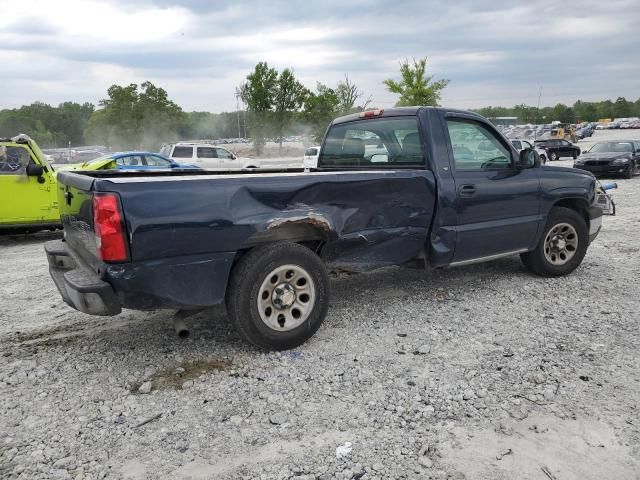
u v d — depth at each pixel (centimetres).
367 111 542
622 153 1992
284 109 4422
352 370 373
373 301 523
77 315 507
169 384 357
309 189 399
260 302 387
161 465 272
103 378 367
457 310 493
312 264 403
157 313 499
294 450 283
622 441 284
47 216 938
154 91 4709
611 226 960
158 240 343
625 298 520
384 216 444
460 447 282
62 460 275
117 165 1504
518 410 317
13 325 483
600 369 366
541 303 508
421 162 480
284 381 358
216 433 299
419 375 363
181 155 2203
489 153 520
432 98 2884
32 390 351
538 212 551
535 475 259
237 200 370
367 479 258
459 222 488
